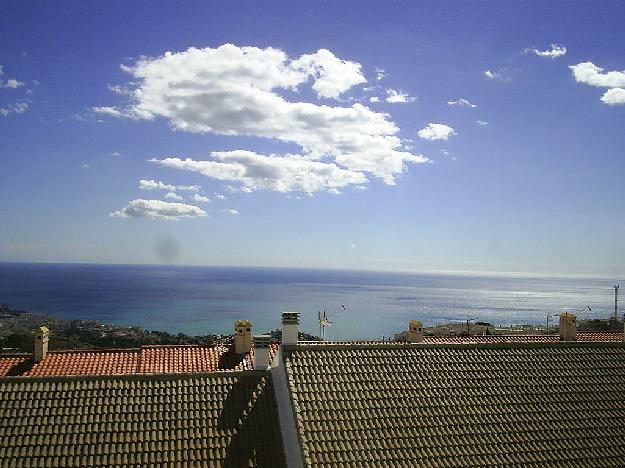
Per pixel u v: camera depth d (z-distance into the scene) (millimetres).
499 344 24250
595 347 25016
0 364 29359
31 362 29656
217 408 20125
